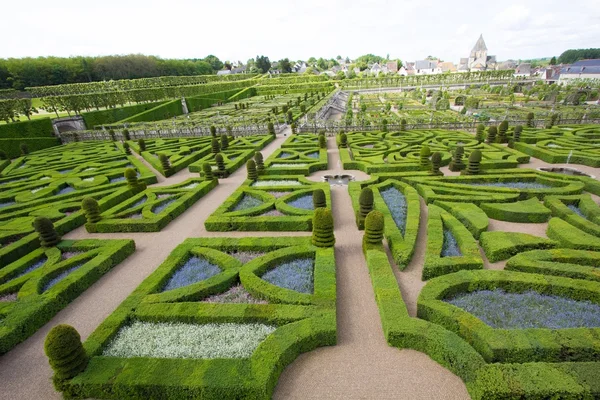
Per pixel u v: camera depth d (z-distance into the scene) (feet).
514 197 56.90
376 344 31.01
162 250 50.98
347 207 61.82
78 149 130.31
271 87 345.92
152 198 67.87
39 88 224.12
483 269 38.09
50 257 47.75
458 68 574.97
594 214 49.16
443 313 31.24
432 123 127.44
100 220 58.80
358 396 26.08
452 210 53.72
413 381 27.07
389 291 35.19
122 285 42.96
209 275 42.50
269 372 26.30
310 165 83.30
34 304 36.86
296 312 33.27
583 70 335.67
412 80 346.13
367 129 130.31
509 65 540.52
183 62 422.00
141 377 26.45
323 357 29.94
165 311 34.65
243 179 82.84
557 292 34.60
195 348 30.94
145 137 150.92
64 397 27.43
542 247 42.27
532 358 26.89
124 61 327.88
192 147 115.85
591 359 26.48
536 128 114.21
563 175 66.08
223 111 221.87
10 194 77.92
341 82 364.58
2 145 132.46
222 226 55.26
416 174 72.59
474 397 24.63
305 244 46.65
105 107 195.62
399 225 51.78
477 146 93.45
